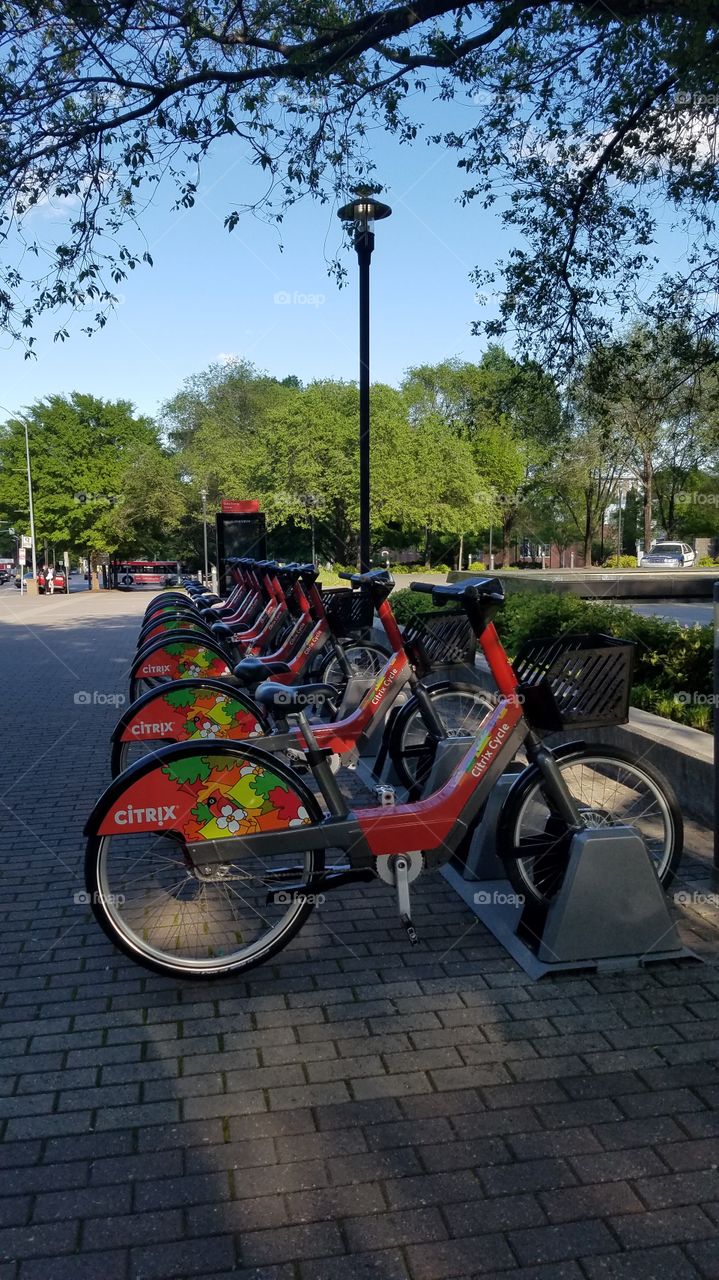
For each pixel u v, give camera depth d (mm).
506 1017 3014
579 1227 2115
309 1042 2891
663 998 3121
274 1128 2475
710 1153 2354
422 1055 2807
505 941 3523
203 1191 2240
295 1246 2068
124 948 3203
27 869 4500
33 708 9133
